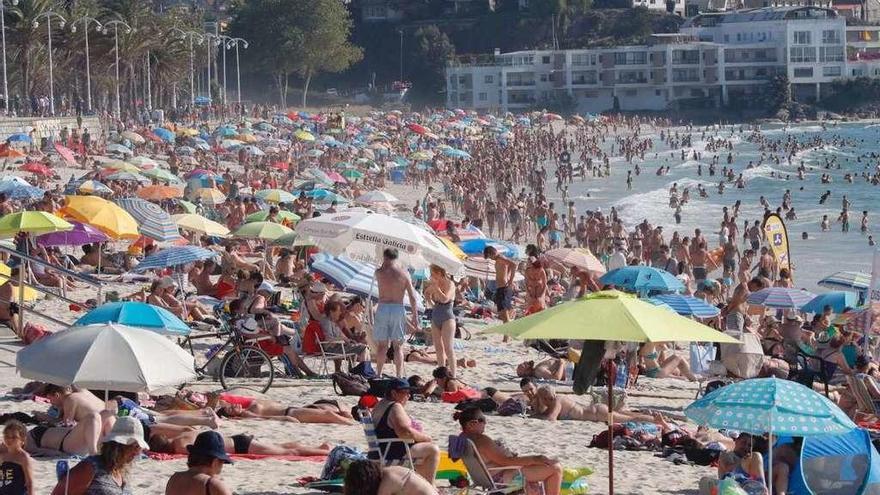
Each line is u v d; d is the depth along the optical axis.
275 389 59.97
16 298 68.81
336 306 63.94
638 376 72.12
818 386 68.00
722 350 64.81
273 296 79.25
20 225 72.50
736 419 36.38
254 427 51.69
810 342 73.75
